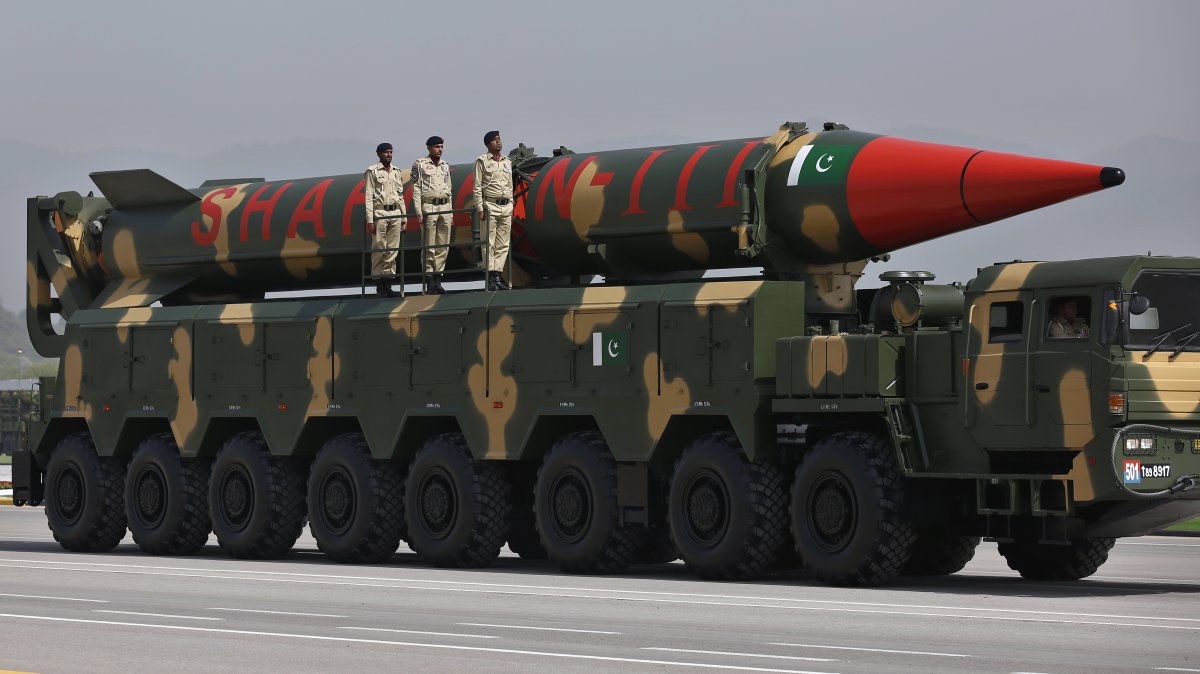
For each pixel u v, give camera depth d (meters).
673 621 31.45
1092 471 36.34
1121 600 35.47
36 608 34.03
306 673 24.72
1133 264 36.31
